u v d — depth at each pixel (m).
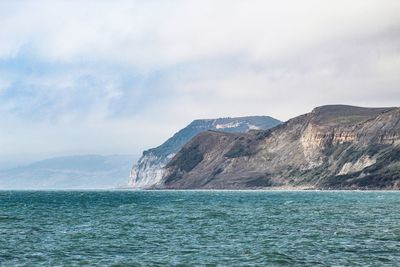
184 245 67.06
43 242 69.94
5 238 73.88
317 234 77.50
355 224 92.62
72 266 53.62
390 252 60.81
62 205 163.38
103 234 78.50
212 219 104.62
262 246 65.81
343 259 56.75
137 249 64.00
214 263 55.00
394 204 161.50
